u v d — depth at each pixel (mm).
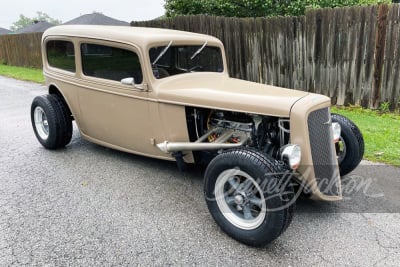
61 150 4730
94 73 3881
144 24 8781
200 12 10500
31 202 3311
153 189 3576
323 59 6242
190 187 3619
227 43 7402
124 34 3523
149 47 3367
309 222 2930
